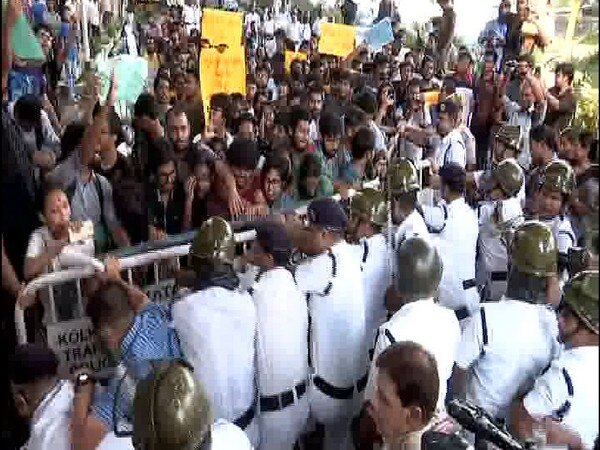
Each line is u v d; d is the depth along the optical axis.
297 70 9.91
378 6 14.00
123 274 3.64
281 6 15.41
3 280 1.92
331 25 10.29
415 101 8.12
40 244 3.49
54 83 8.70
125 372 2.78
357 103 7.06
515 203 4.51
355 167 5.39
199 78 6.93
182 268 3.75
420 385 2.01
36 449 2.59
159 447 1.83
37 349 2.70
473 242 4.21
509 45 8.38
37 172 4.61
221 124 6.23
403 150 6.66
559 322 2.55
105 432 2.60
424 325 2.84
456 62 9.53
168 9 13.97
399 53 11.76
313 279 3.29
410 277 2.94
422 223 3.97
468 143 6.82
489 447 1.86
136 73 6.93
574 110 5.18
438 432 1.83
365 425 2.98
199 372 2.93
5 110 3.53
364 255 3.71
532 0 7.62
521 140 6.27
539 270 2.89
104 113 4.45
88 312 2.95
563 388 2.45
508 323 2.85
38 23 8.91
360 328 3.44
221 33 6.75
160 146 4.53
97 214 4.27
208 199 4.61
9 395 1.99
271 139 6.32
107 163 4.55
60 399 2.64
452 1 10.27
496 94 8.01
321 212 3.36
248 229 4.15
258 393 3.27
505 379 2.85
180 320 2.95
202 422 1.89
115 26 11.60
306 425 3.65
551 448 2.48
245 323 3.04
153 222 4.45
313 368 3.42
